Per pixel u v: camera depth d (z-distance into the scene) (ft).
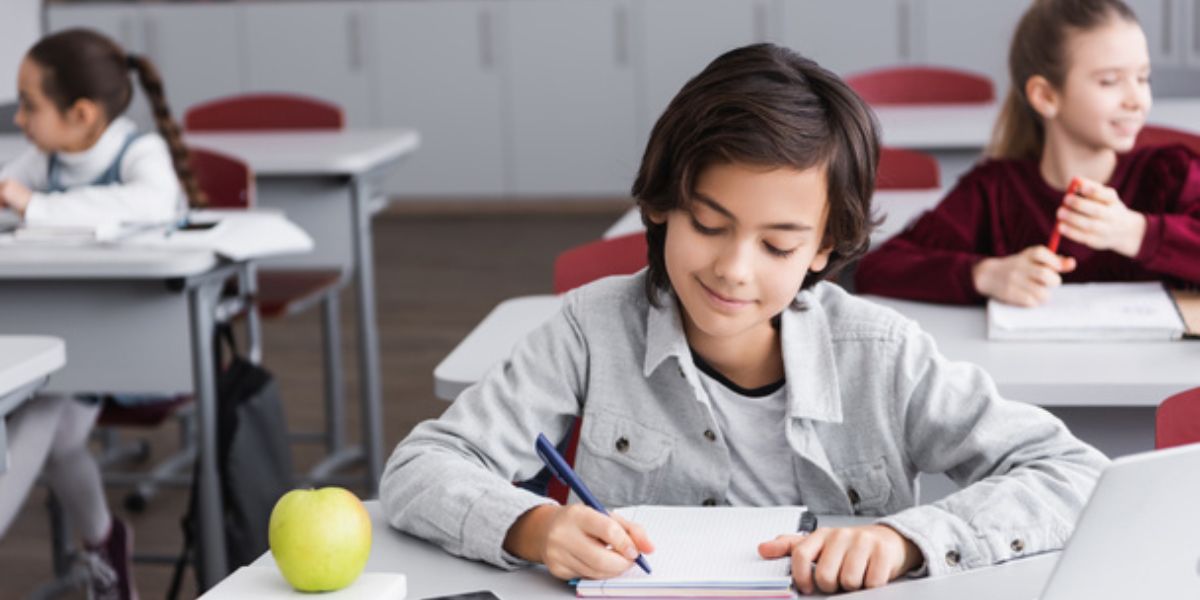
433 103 22.68
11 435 8.08
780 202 3.89
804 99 3.95
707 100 3.95
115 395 9.20
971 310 7.05
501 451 4.61
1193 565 2.99
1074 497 4.10
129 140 9.80
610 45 22.08
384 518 4.53
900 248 7.37
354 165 11.36
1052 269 6.71
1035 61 7.14
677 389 4.66
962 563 3.93
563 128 22.49
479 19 22.31
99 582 8.89
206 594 3.77
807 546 3.88
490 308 17.24
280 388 14.49
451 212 23.08
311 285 11.13
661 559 3.98
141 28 22.75
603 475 4.74
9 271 8.08
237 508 8.07
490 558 4.09
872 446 4.58
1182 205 7.07
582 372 4.78
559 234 21.22
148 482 11.30
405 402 13.83
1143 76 7.02
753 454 4.66
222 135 13.28
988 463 4.40
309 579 3.73
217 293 8.55
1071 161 7.22
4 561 10.28
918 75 13.91
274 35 22.68
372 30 22.54
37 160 9.91
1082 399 5.86
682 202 3.96
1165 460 2.88
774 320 4.59
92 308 8.36
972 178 7.52
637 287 4.81
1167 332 6.41
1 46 19.36
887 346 4.57
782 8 21.52
